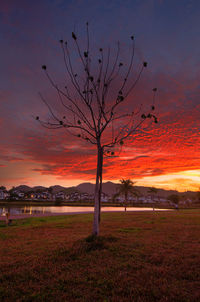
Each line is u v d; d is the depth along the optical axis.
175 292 5.16
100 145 11.60
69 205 126.44
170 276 6.23
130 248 9.31
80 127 11.80
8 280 5.96
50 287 5.51
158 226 17.03
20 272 6.51
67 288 5.45
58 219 26.94
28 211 59.50
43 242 11.05
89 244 9.51
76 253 8.41
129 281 5.87
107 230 14.99
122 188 45.06
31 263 7.37
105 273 6.42
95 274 6.35
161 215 29.73
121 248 9.23
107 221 21.59
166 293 5.12
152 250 9.05
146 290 5.27
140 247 9.59
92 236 10.32
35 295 5.04
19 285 5.60
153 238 11.73
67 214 35.22
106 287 5.49
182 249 9.28
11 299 4.88
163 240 11.19
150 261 7.59
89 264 7.25
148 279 5.98
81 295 5.11
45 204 134.38
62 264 7.22
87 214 35.09
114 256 8.16
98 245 9.46
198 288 5.44
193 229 15.30
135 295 5.06
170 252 8.84
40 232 14.91
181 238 11.79
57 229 16.30
